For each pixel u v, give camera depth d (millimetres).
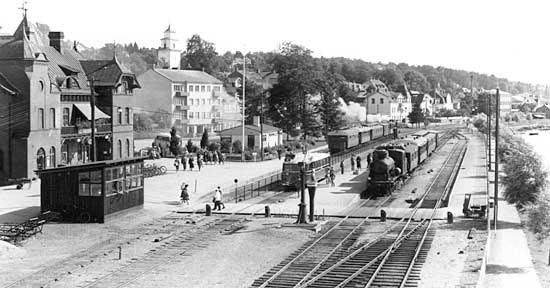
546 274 33219
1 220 45344
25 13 72562
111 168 45812
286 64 128375
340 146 95125
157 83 136625
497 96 45938
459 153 103625
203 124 143375
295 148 113312
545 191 46281
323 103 130500
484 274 32062
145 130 130500
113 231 42531
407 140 79375
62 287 29281
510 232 42281
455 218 45906
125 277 31016
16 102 66250
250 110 152125
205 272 32312
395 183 60469
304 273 31453
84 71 82812
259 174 74438
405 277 30047
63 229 43062
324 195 57219
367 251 35969
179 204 53438
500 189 61250
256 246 38094
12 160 66188
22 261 34750
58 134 71438
